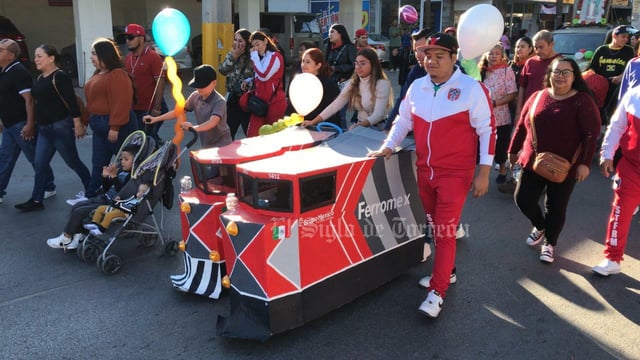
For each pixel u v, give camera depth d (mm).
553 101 4102
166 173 4445
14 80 5508
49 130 5465
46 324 3492
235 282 3221
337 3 22703
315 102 4582
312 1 23031
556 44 10656
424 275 4211
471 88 3309
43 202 5957
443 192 3434
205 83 4523
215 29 11859
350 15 19578
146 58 6855
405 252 3984
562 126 4023
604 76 7348
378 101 4676
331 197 3260
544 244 4516
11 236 4984
